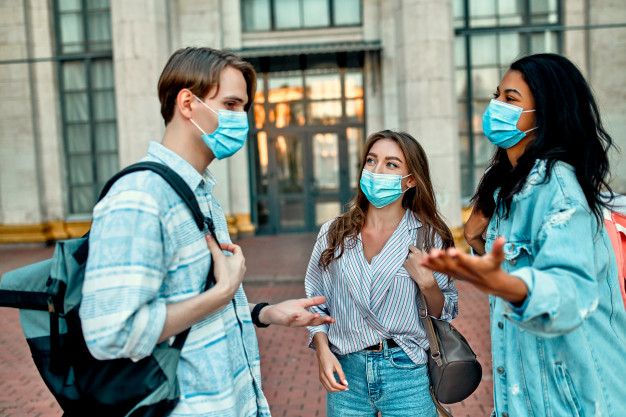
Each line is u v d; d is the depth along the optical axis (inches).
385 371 79.7
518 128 64.0
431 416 82.0
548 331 48.8
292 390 171.2
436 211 84.9
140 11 374.3
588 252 53.6
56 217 489.1
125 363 52.8
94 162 487.2
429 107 349.1
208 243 56.3
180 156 58.8
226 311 60.5
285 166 502.9
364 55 478.9
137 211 50.6
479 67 441.1
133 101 378.3
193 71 57.2
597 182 60.3
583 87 61.7
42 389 175.3
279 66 486.6
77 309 53.8
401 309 78.9
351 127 493.0
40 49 474.0
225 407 55.5
